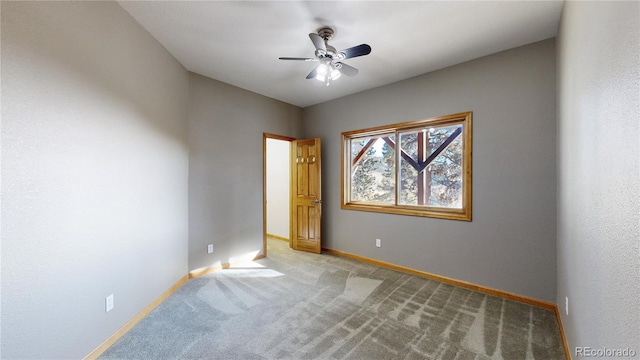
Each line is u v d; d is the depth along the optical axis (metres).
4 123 1.24
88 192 1.71
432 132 3.33
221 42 2.54
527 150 2.53
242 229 3.81
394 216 3.53
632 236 0.79
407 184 3.54
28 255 1.35
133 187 2.16
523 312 2.35
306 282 3.06
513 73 2.60
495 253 2.72
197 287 2.91
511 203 2.62
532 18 2.13
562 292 2.06
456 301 2.57
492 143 2.72
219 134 3.52
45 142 1.43
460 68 2.94
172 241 2.78
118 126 1.99
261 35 2.42
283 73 3.27
